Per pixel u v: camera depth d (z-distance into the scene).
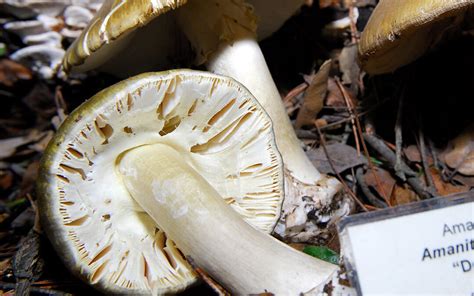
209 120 0.29
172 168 0.28
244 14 0.34
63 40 0.44
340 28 0.42
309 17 0.43
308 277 0.26
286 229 0.32
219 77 0.27
